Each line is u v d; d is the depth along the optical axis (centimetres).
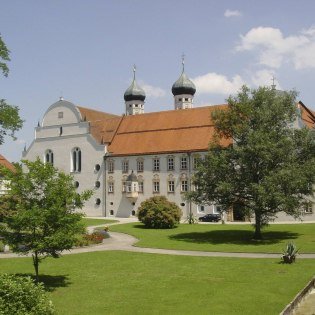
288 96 5322
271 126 5203
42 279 3203
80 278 3228
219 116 5338
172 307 2394
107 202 8969
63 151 9581
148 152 8544
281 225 6525
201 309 2331
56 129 9706
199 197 5438
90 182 9194
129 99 12606
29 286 1728
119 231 6234
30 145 10000
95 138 9269
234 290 2727
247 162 5003
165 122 8950
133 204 8700
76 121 9475
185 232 6003
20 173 3028
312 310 2312
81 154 9350
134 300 2578
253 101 5266
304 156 5228
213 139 5600
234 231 5966
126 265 3684
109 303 2525
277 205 4938
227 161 5169
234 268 3438
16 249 2984
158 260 3888
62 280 3169
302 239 5081
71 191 3072
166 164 8388
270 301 2450
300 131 5231
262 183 4844
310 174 4894
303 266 3447
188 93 12188
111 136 9269
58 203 2925
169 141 8531
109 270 3494
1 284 1709
